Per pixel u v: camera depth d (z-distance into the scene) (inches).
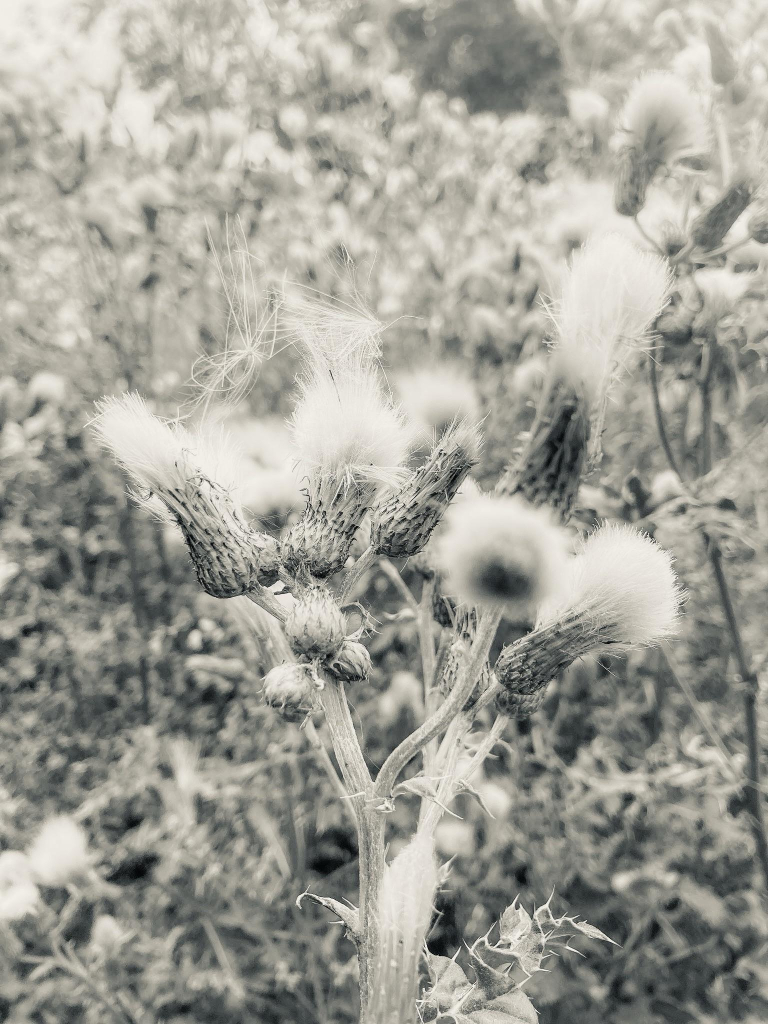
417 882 52.1
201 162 210.1
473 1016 53.4
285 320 66.0
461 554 50.6
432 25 762.2
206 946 139.3
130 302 198.5
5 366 223.9
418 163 250.5
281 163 212.7
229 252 73.6
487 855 129.6
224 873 145.2
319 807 146.3
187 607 202.1
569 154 239.5
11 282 227.1
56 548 213.2
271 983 134.1
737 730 143.9
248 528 61.6
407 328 193.3
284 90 251.0
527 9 180.4
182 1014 131.5
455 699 53.7
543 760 138.8
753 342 107.0
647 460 161.3
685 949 131.4
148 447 59.7
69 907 123.9
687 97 93.8
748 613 159.5
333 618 55.1
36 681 200.5
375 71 248.5
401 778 138.4
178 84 260.1
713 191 114.6
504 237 197.9
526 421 161.0
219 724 181.3
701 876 137.9
